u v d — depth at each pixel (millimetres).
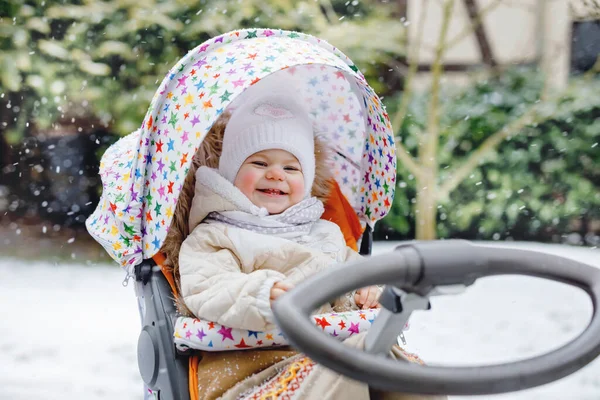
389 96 6191
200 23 5551
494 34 6387
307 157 1969
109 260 5621
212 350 1592
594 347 1077
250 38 1849
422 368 989
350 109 2117
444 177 5859
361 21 6082
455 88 6141
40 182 6375
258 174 1926
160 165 1729
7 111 6113
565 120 5906
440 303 4332
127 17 5684
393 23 6184
